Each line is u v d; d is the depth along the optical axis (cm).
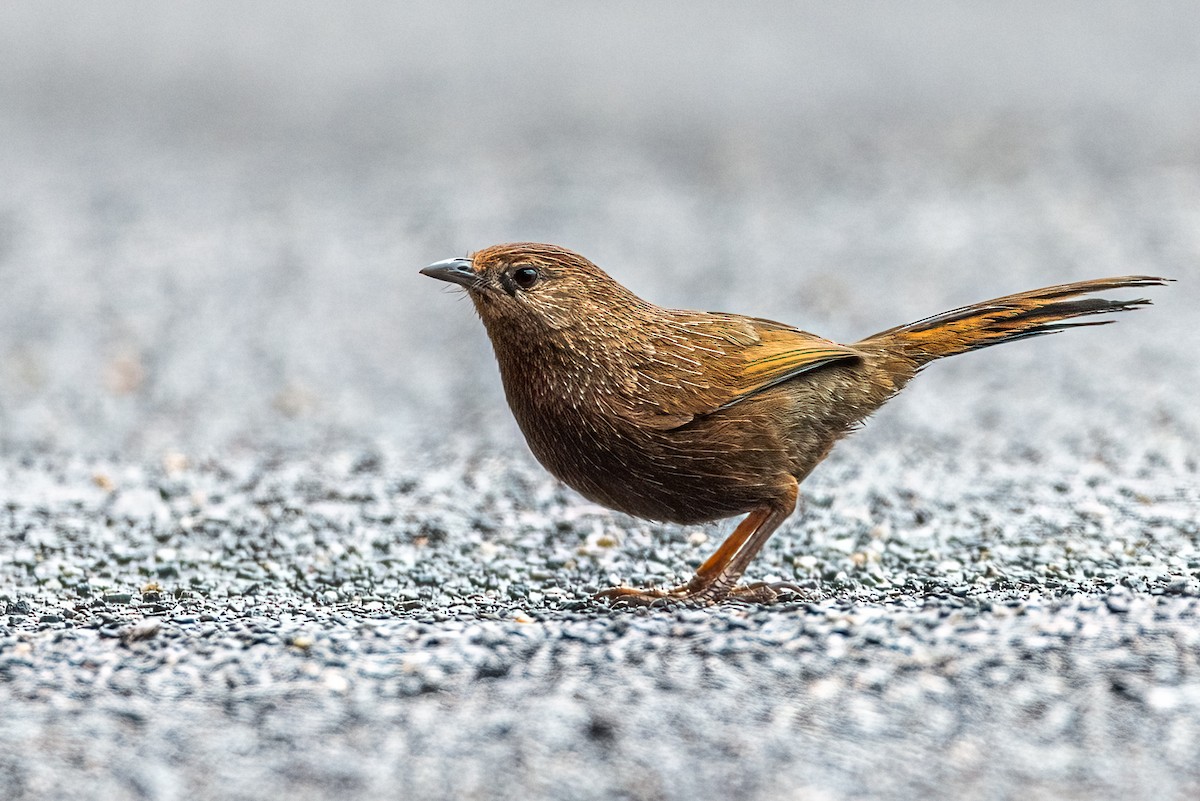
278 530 1091
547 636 750
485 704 663
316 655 731
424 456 1380
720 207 2541
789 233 2372
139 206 2605
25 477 1279
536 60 3894
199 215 2553
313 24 4319
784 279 2122
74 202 2631
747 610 798
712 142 3020
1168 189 2527
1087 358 1719
